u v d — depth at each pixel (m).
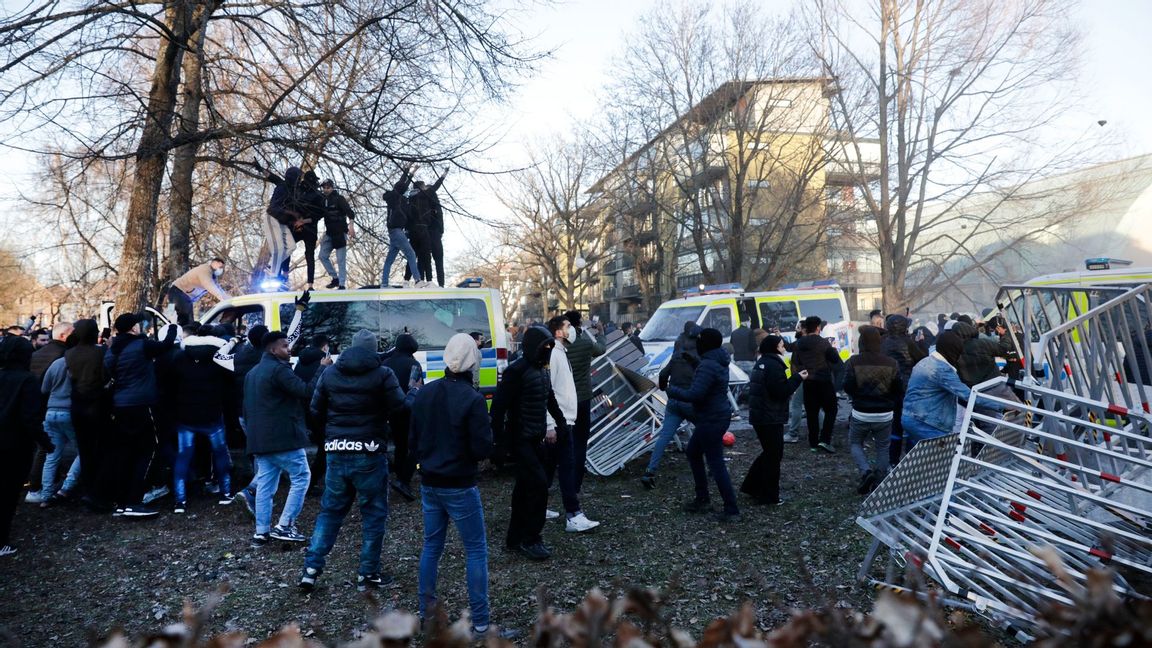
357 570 5.13
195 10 10.04
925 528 4.20
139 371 6.65
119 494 6.66
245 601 4.58
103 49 8.58
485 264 38.34
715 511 6.45
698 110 26.83
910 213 27.44
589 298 57.91
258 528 5.72
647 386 8.73
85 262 17.11
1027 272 25.34
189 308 9.73
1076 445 3.84
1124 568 4.04
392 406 4.70
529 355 5.20
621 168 28.45
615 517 6.40
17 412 5.51
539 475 5.27
